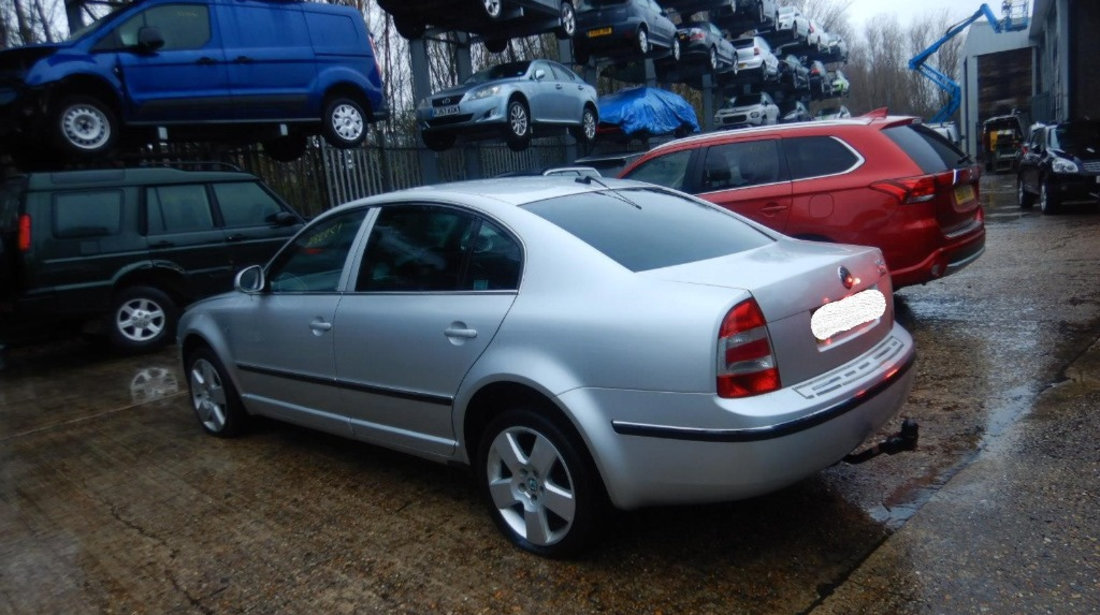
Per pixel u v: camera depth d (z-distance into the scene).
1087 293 7.00
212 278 8.55
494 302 3.36
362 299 3.97
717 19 26.91
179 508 4.17
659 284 3.01
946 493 3.55
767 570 3.07
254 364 4.75
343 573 3.34
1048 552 3.00
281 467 4.63
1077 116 21.83
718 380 2.75
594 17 16.86
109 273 7.79
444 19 13.55
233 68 9.73
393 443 3.95
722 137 6.97
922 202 5.96
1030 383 4.86
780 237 3.93
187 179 8.49
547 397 3.08
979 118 41.66
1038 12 29.17
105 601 3.29
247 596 3.23
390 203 4.05
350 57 11.09
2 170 10.37
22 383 7.48
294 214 9.38
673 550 3.27
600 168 13.45
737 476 2.77
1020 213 14.41
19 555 3.79
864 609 2.77
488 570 3.26
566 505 3.14
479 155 15.81
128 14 8.98
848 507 3.52
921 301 7.44
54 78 8.27
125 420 5.92
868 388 3.07
